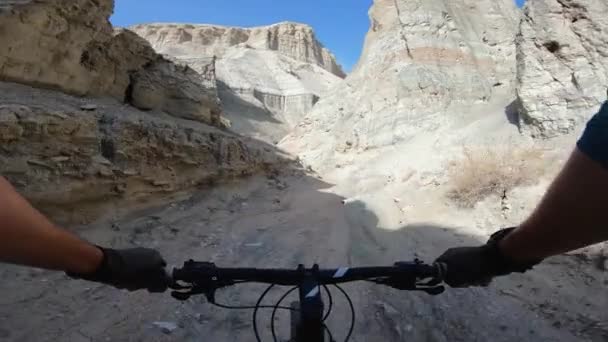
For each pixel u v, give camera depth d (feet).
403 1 84.84
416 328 15.71
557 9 37.45
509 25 79.92
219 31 331.98
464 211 34.17
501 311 16.84
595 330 14.79
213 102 62.80
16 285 17.01
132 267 4.60
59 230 3.28
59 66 32.86
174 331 14.85
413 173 51.24
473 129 56.13
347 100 90.12
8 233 2.61
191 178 40.52
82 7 33.35
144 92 48.42
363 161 68.74
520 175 33.76
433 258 24.77
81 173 25.95
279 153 72.64
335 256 25.12
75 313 15.51
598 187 2.39
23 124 22.25
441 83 72.79
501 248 4.28
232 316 16.19
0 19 26.27
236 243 27.53
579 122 35.55
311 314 5.42
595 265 19.94
